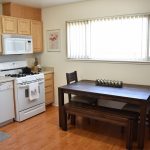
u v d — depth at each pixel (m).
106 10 3.62
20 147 2.77
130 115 2.72
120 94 2.75
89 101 3.31
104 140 2.95
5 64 3.97
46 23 4.48
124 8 3.43
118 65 3.63
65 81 4.42
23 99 3.72
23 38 3.96
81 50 4.04
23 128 3.41
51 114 4.11
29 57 4.64
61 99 3.26
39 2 3.87
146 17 3.27
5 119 3.51
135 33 3.40
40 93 4.13
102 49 3.79
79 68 4.14
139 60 3.43
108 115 2.80
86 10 3.85
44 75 4.27
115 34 3.60
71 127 3.44
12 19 3.73
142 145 2.62
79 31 4.00
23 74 3.98
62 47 4.32
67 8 4.10
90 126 3.48
